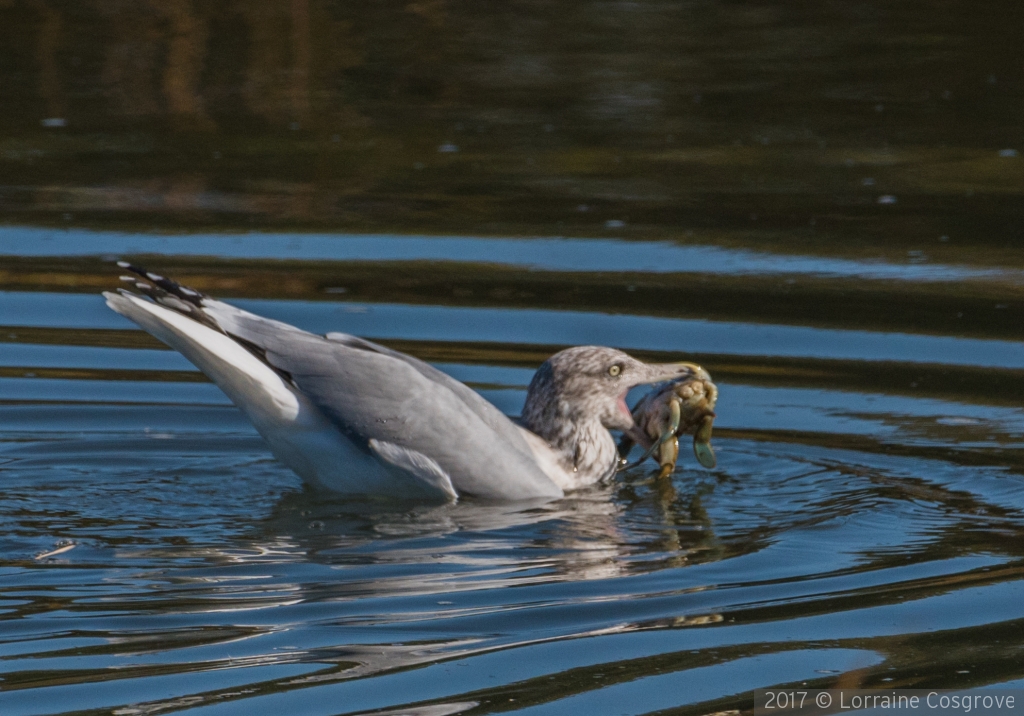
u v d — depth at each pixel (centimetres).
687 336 1423
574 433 1132
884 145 2116
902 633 812
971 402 1277
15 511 1015
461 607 846
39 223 1728
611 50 2648
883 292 1550
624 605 853
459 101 2334
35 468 1114
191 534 976
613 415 1145
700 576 907
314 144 2100
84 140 2086
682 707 716
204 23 2755
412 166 2003
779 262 1647
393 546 958
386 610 838
